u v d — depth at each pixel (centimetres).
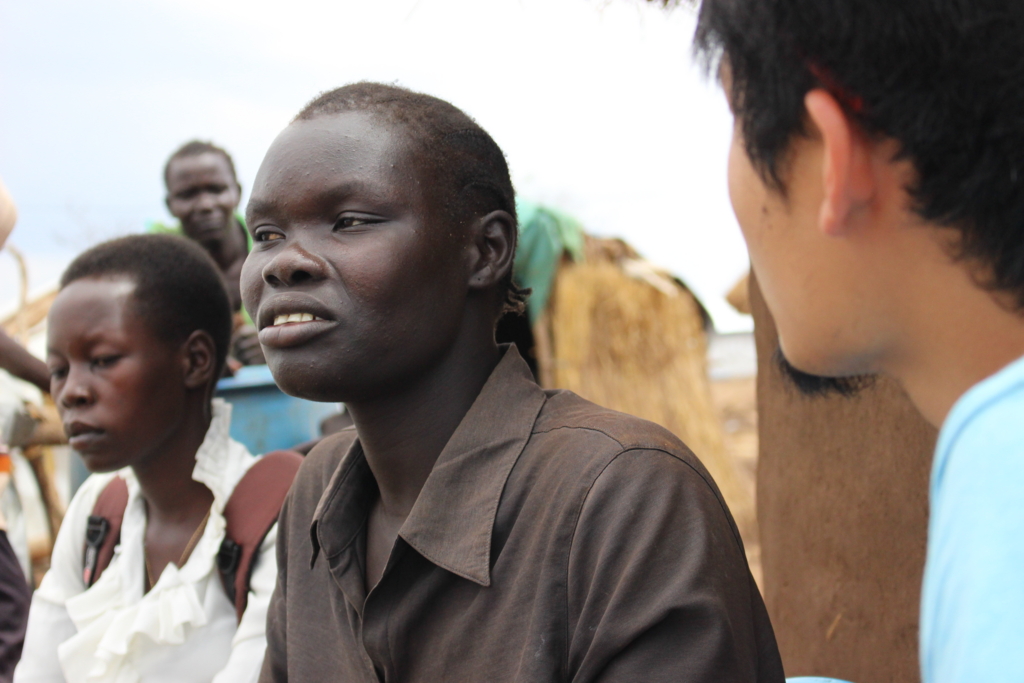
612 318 548
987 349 58
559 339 534
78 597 149
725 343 1312
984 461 45
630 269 576
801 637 183
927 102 56
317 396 90
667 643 81
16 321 438
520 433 96
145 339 148
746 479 650
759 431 206
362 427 100
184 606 140
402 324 90
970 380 60
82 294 147
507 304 112
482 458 95
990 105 56
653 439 91
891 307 61
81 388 146
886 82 57
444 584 93
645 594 82
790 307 66
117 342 146
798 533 184
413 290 90
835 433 171
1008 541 42
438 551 92
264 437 225
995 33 56
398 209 89
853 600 165
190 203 333
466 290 97
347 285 87
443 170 94
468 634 90
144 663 141
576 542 86
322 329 87
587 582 86
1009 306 57
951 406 61
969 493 45
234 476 152
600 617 84
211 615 144
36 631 157
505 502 93
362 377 89
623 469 88
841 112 58
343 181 89
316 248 89
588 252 559
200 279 157
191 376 154
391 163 90
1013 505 43
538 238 514
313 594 110
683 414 558
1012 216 56
